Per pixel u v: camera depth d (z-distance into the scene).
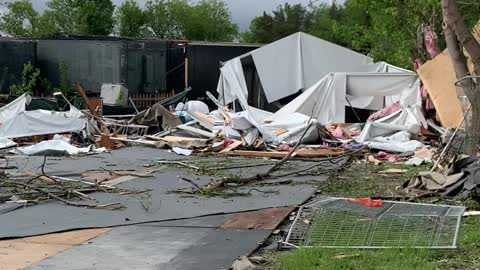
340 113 22.09
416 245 6.23
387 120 20.31
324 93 22.17
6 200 9.40
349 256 5.93
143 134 21.56
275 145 18.16
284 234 7.08
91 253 6.43
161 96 29.48
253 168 13.82
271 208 8.77
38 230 7.50
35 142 19.97
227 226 7.67
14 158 15.88
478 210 8.38
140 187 10.99
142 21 53.88
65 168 13.70
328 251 6.12
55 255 6.35
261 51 25.45
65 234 7.34
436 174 9.84
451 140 11.30
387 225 7.08
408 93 21.67
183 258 6.17
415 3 21.72
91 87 29.42
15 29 39.47
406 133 18.77
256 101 26.64
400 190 10.20
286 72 25.64
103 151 17.66
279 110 23.44
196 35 57.44
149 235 7.25
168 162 14.77
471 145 10.38
